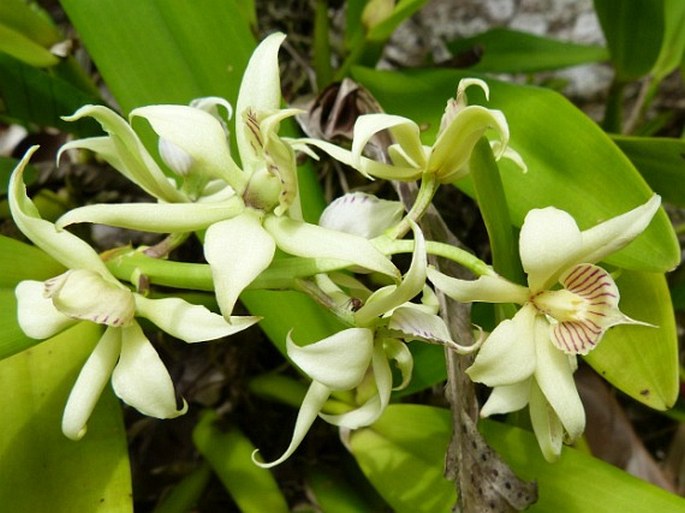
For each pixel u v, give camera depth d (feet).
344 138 0.70
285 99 0.94
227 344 0.78
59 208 0.83
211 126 0.48
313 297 0.47
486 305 0.67
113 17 0.65
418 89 0.73
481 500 0.54
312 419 0.48
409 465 0.62
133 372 0.47
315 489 0.75
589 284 0.46
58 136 0.85
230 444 0.72
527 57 0.96
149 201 0.85
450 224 0.89
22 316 0.48
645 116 1.04
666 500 0.56
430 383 0.66
